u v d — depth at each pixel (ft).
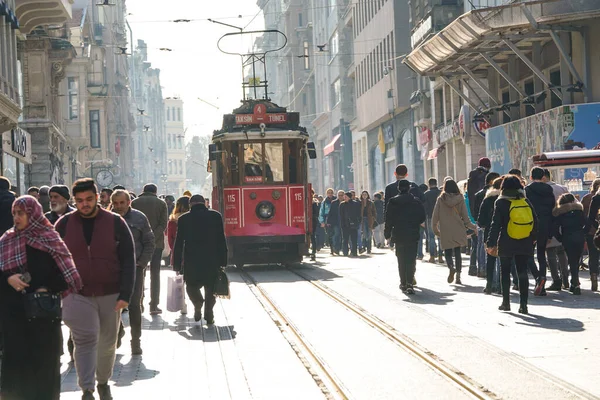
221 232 69.46
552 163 98.73
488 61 151.12
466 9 188.24
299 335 61.87
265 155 122.83
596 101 130.72
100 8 415.85
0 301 38.22
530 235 68.64
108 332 42.39
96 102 336.90
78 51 298.35
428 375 47.21
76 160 302.25
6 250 37.96
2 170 161.17
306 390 44.55
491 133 157.79
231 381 47.26
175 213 88.38
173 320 72.95
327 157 408.26
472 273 99.25
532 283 89.30
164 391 45.37
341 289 91.25
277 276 112.27
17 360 37.99
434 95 218.79
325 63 403.75
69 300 41.39
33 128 220.23
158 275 77.92
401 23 250.78
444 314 69.67
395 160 272.72
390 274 108.17
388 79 258.37
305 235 123.03
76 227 41.88
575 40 134.31
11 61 162.50
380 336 60.49
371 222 152.25
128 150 483.92
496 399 40.93
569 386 43.27
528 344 55.06
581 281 90.22
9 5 160.45
